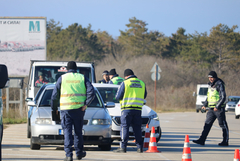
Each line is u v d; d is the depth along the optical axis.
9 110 63.62
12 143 33.88
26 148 30.41
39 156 25.91
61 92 23.23
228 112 126.06
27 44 65.94
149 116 35.25
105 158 26.11
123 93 29.19
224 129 36.62
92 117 28.84
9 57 65.50
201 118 80.19
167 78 186.62
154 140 30.67
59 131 27.62
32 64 44.47
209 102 37.09
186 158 23.42
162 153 30.03
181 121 69.88
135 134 29.81
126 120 29.27
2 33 65.50
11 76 65.38
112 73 44.78
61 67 44.00
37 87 42.06
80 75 23.61
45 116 28.34
